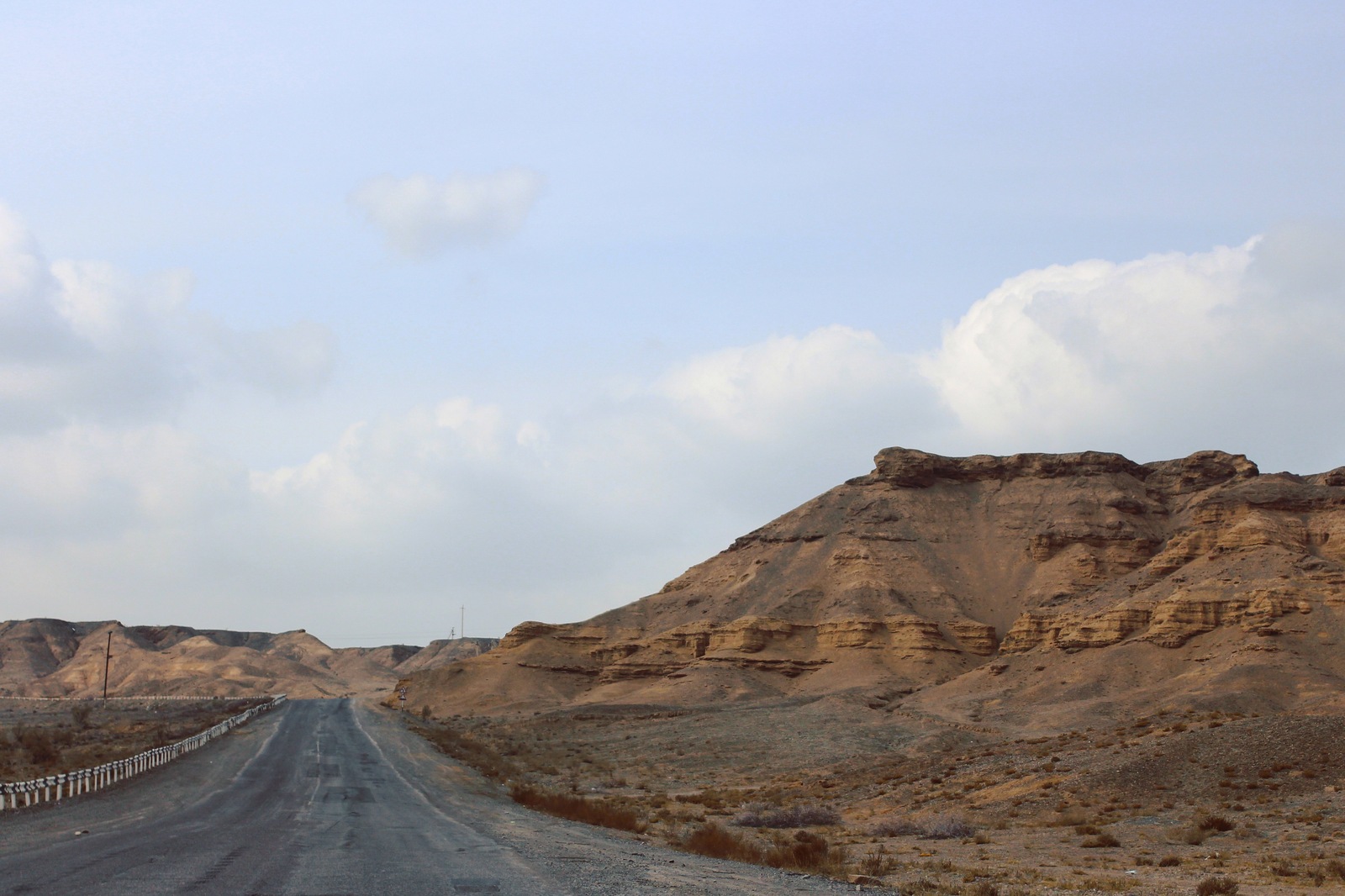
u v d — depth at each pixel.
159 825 31.97
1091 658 132.88
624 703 157.38
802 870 28.20
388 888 20.06
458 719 153.88
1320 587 125.44
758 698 157.50
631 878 23.62
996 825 42.66
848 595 179.50
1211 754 46.56
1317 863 28.91
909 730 97.12
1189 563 149.50
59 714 143.38
